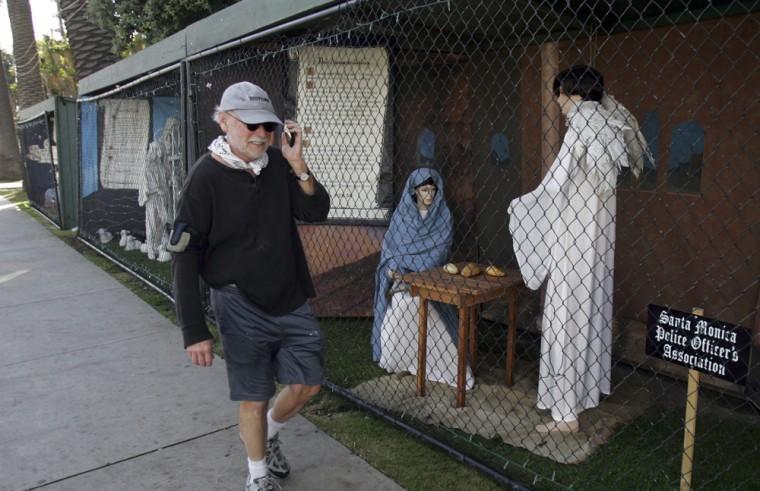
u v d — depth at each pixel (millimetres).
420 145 5312
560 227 3148
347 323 5227
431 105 5277
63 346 4926
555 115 4137
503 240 5395
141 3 10742
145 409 3775
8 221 11930
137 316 5684
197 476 3031
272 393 2572
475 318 3988
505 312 5070
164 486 2953
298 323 2570
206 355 2430
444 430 3424
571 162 3078
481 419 3512
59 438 3428
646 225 4418
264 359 2543
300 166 2482
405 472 3020
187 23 10430
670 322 2494
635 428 3367
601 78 3105
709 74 3965
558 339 3242
